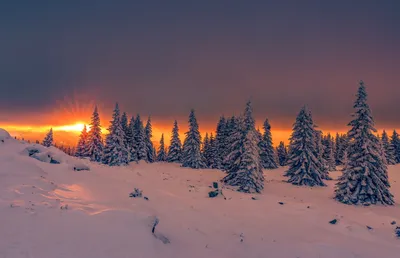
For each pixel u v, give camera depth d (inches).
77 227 350.3
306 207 852.6
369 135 1138.0
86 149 2330.2
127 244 343.6
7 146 790.5
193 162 2315.5
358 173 1098.7
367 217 815.1
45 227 333.1
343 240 553.6
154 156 2947.8
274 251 485.7
